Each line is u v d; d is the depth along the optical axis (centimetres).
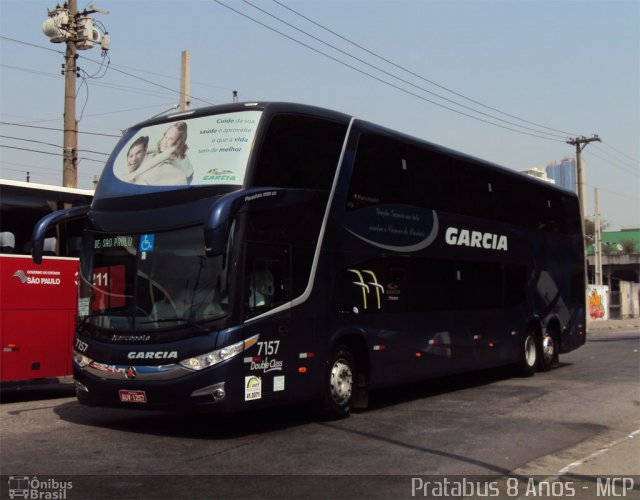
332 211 1029
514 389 1401
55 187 1282
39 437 889
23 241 1225
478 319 1412
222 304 848
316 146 1019
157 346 859
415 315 1207
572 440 894
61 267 1272
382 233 1138
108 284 933
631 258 8600
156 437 891
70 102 2128
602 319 5453
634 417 1070
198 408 836
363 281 1082
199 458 774
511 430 955
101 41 2178
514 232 1593
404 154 1228
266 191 904
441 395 1321
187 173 927
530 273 1655
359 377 1086
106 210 972
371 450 822
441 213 1315
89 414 1081
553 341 1769
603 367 1836
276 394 901
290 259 941
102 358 898
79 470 715
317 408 1009
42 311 1238
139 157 991
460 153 1416
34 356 1219
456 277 1346
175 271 882
